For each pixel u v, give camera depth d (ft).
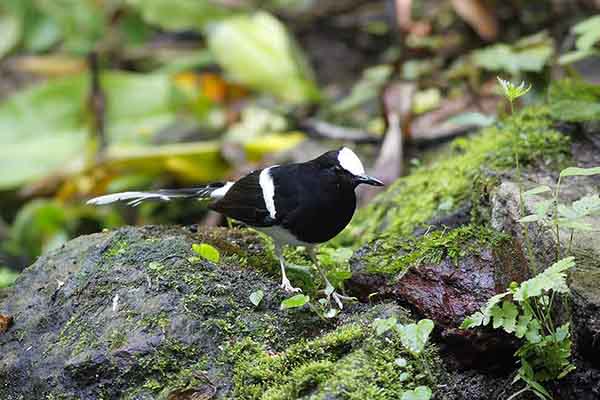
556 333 24.21
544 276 22.86
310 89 58.59
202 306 26.45
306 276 29.22
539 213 24.38
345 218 27.94
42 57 73.31
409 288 27.61
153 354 25.48
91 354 25.82
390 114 46.65
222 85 65.46
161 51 72.59
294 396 23.81
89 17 58.85
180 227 31.65
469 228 28.89
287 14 69.82
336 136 51.80
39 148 57.62
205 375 25.09
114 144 58.23
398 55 49.90
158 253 28.63
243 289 27.35
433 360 25.48
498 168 33.37
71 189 55.62
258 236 32.12
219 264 28.37
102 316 26.96
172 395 24.70
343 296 28.09
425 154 45.34
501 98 44.80
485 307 24.59
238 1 64.75
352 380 23.63
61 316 28.09
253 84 58.70
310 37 69.26
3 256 52.24
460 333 26.22
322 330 26.58
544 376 24.91
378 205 38.09
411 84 48.70
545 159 33.55
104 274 28.30
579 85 37.99
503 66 42.14
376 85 50.26
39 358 27.17
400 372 24.13
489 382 26.45
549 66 42.70
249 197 28.37
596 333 24.00
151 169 54.75
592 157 33.83
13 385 27.35
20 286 29.99
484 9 52.95
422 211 34.24
